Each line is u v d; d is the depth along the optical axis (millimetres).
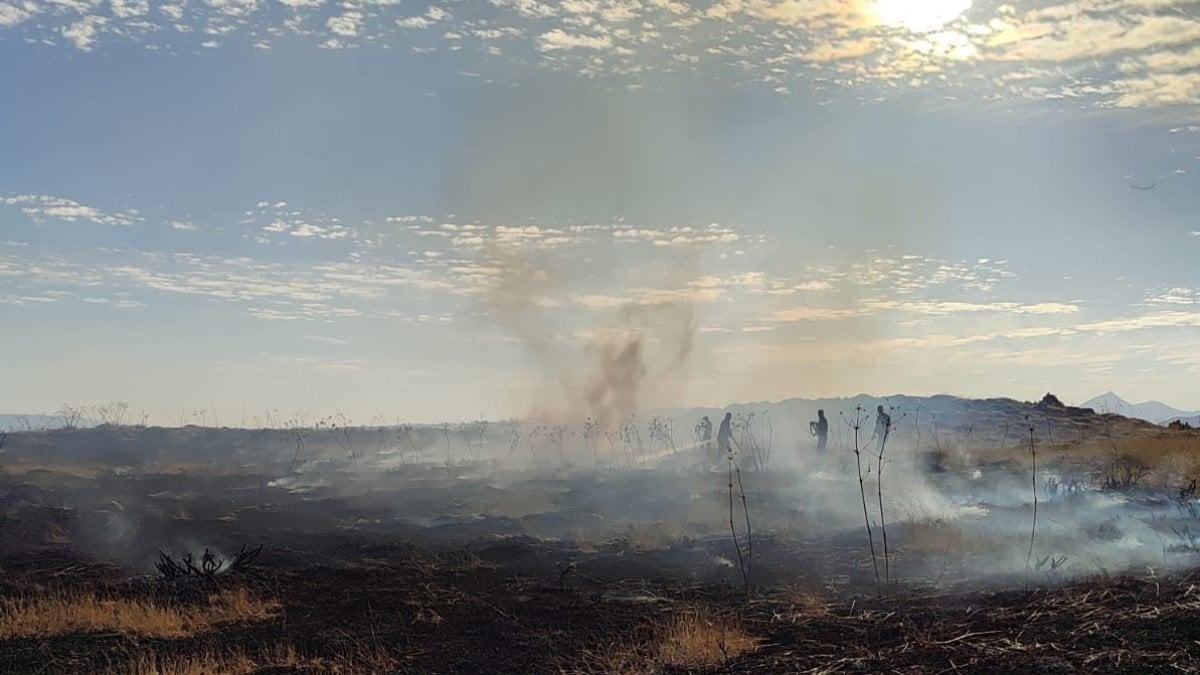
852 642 10680
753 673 9844
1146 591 11422
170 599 14172
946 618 11344
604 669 10422
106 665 11141
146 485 30766
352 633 12320
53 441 42625
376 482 32156
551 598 13867
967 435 36562
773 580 14594
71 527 20922
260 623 12992
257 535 20312
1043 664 9125
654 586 14516
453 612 13273
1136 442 25328
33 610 13250
